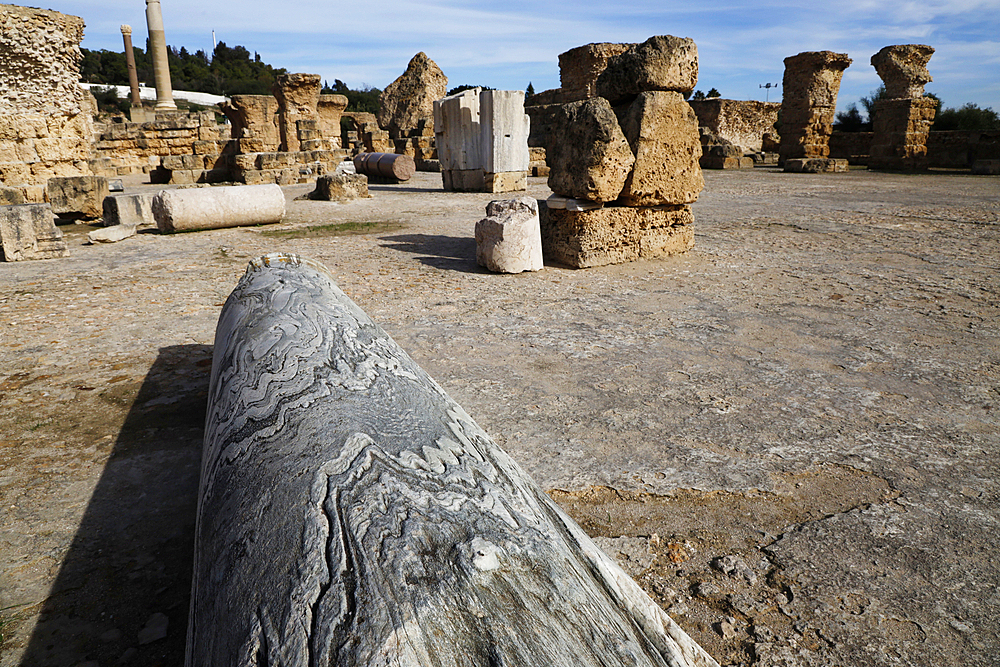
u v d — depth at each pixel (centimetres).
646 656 117
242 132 2005
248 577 118
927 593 194
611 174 637
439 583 106
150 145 1961
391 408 167
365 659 93
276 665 98
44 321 487
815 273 645
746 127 2953
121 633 180
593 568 133
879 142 2289
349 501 124
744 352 416
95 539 223
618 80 666
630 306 525
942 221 971
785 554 214
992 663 168
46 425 314
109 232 852
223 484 154
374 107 5622
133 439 299
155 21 2656
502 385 358
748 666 168
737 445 289
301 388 177
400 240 845
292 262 319
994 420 316
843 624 182
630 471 266
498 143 1490
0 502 246
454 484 134
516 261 634
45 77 1167
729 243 809
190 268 680
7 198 1053
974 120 2725
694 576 204
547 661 101
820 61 2155
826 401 339
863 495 250
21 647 175
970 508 240
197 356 412
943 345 430
